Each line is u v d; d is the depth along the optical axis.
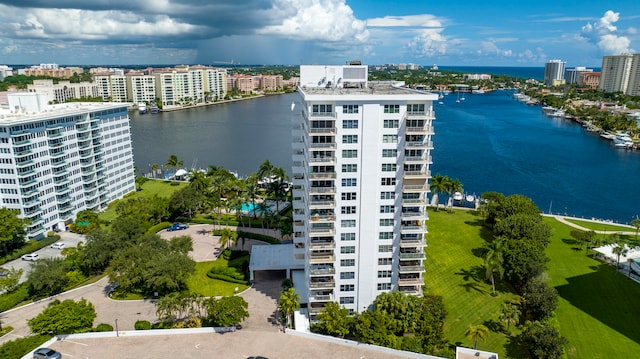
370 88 104.56
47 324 83.25
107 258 117.56
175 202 157.00
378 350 81.44
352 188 88.31
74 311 86.06
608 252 131.38
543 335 82.94
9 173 133.62
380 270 93.69
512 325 96.62
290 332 87.19
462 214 170.50
